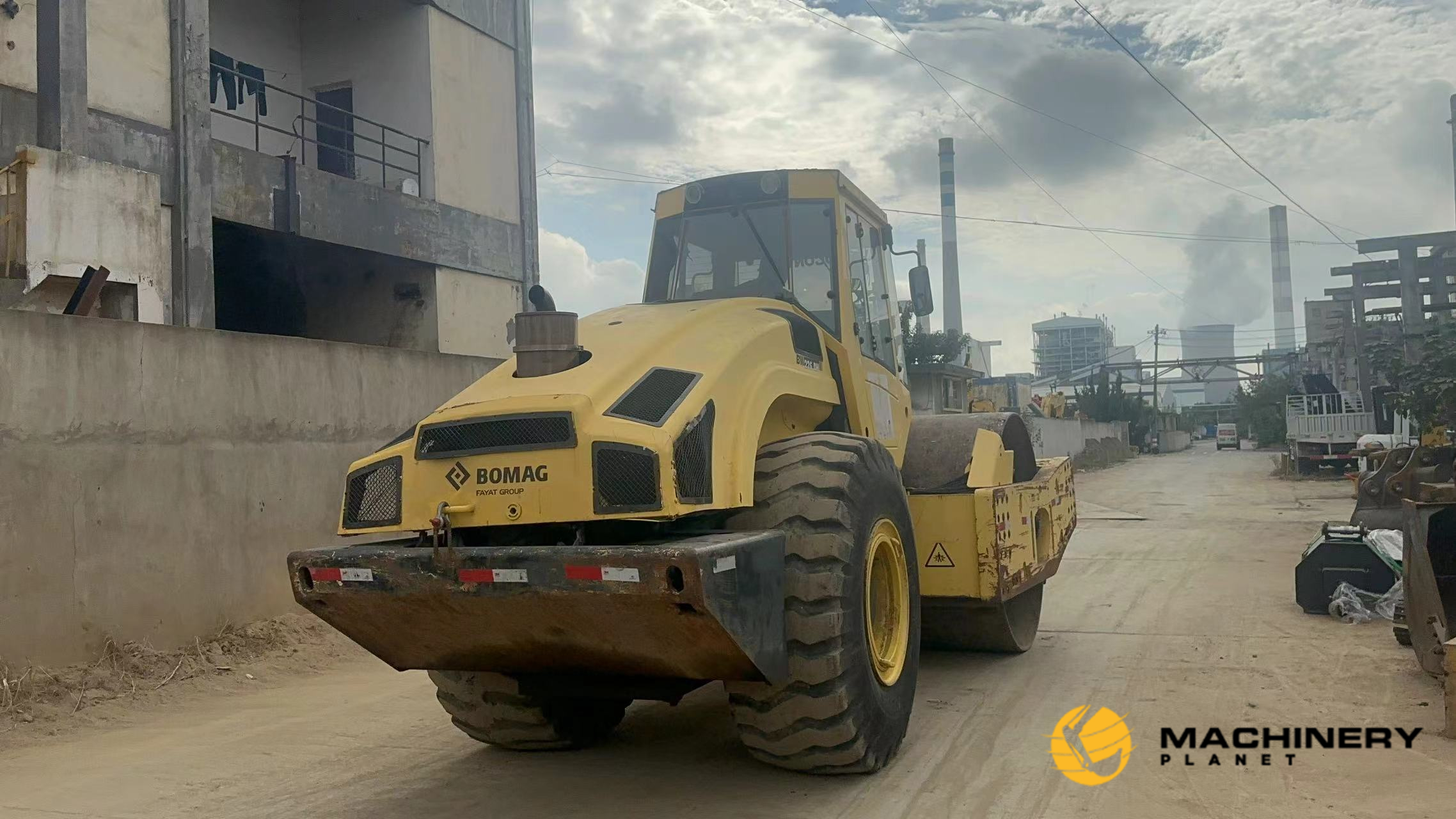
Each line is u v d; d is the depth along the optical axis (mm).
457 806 4855
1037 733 5664
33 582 7051
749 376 4902
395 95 17078
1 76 11016
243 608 8562
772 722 4555
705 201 6770
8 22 11102
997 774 4996
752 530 4492
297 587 4496
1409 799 4500
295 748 5996
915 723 5895
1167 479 30531
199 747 6105
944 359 34406
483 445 4320
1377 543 8750
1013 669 7211
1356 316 38844
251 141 16625
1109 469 38531
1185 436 71500
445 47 17312
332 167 17500
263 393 8906
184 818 4895
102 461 7559
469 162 17719
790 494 4629
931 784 4863
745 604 4043
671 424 4203
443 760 5617
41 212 9070
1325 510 18922
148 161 12172
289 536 9062
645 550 3805
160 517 7945
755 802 4688
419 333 16891
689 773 5156
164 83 12469
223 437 8516
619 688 4824
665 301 6590
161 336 8047
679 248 6789
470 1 17891
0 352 6949
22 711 6633
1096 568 12125
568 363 4695
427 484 4383
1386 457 10680
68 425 7348
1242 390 80500
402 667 4953
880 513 4973
